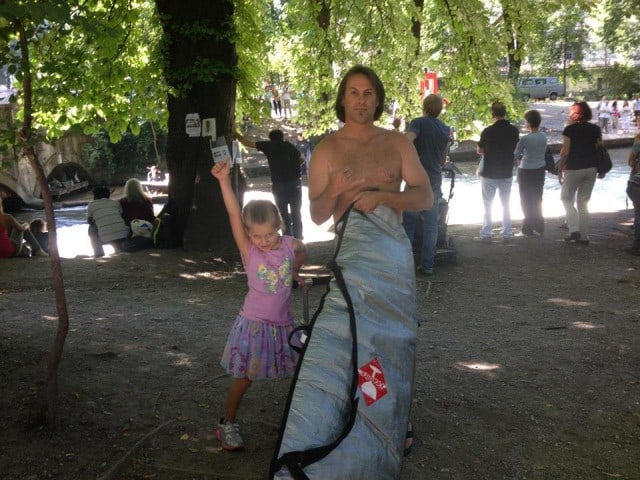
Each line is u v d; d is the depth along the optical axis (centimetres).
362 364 284
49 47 522
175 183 1034
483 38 1023
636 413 438
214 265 929
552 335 587
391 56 1133
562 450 394
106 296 745
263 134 3294
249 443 387
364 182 329
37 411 396
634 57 4481
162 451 375
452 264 855
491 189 969
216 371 493
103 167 3091
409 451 365
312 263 945
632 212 1223
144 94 1051
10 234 1032
